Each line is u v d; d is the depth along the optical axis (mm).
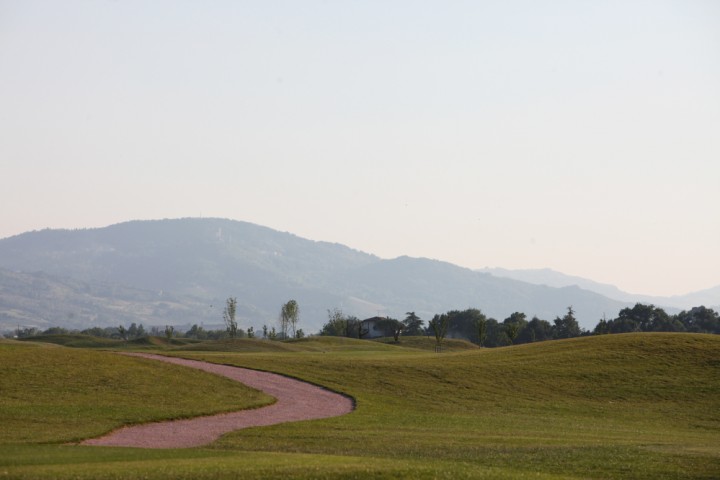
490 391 81062
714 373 88125
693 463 44125
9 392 62656
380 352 130125
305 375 82438
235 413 63219
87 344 171250
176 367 79438
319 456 41906
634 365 92000
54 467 35812
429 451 48406
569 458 45844
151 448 45344
